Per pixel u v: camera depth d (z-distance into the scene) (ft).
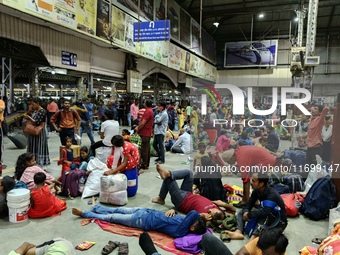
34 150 15.06
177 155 22.48
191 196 10.61
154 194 12.86
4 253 7.66
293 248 8.41
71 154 14.05
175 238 8.69
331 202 10.57
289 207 10.64
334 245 5.69
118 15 31.09
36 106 14.84
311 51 30.83
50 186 11.47
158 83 56.85
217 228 9.44
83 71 29.71
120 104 44.24
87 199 12.01
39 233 8.86
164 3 43.78
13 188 9.97
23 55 25.13
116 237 8.73
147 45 38.45
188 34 55.42
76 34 26.55
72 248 6.66
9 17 20.65
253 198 9.50
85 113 21.99
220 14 61.41
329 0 55.42
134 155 12.30
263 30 73.82
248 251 6.06
